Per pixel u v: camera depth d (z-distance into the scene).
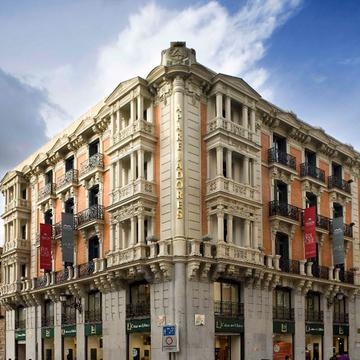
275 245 36.31
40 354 42.56
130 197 32.31
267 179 36.91
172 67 32.22
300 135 40.19
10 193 50.47
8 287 47.22
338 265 41.66
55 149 43.88
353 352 41.41
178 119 31.84
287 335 36.19
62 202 42.59
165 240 30.53
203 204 32.06
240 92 34.50
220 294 32.16
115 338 33.72
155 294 31.09
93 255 38.09
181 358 29.12
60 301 39.06
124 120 35.56
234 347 32.81
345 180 44.69
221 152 32.16
